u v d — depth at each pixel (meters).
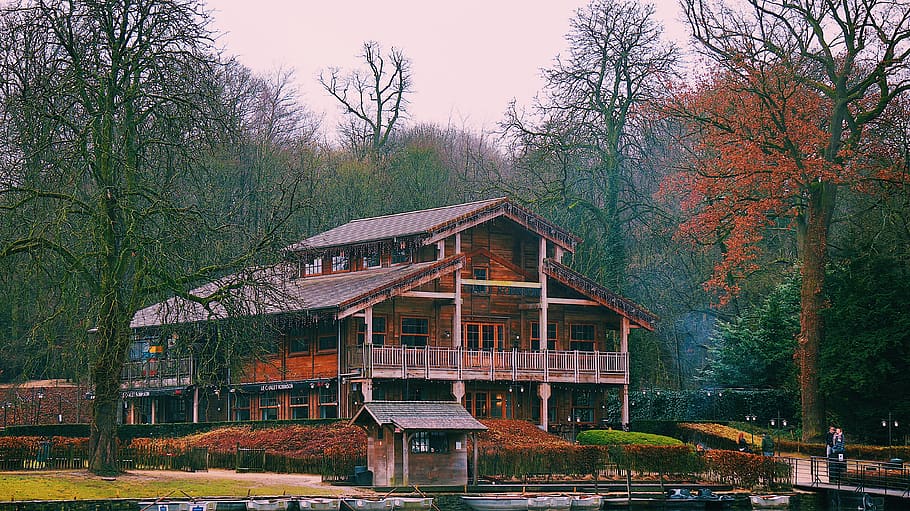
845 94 57.59
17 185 38.50
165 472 43.59
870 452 53.16
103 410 40.66
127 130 39.78
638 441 53.09
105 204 38.62
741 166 58.12
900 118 58.03
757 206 59.09
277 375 58.91
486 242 59.47
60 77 38.25
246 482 41.09
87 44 38.75
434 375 55.09
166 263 39.38
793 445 57.22
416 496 40.09
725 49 58.66
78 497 36.00
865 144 59.47
